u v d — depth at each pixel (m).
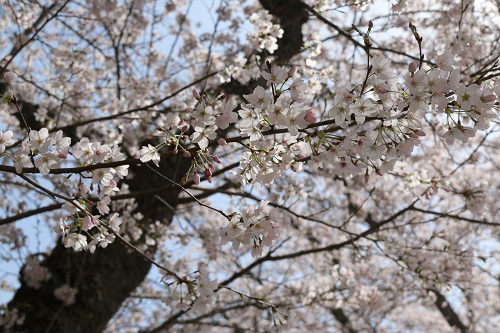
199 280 2.71
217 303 7.22
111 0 6.11
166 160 5.61
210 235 5.89
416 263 5.23
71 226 2.62
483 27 5.20
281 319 3.04
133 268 5.53
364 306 6.52
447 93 2.12
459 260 5.54
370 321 11.26
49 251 6.60
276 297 7.03
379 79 2.15
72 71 5.42
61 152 2.32
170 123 2.33
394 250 5.30
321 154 2.30
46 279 5.27
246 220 2.39
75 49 5.41
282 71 2.18
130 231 5.38
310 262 9.42
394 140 2.19
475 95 2.06
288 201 5.34
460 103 2.07
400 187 4.70
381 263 8.38
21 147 2.33
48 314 5.12
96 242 2.67
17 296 5.32
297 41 5.99
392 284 7.21
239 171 2.42
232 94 5.76
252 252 2.43
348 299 6.48
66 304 5.11
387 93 2.13
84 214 2.59
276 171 2.36
